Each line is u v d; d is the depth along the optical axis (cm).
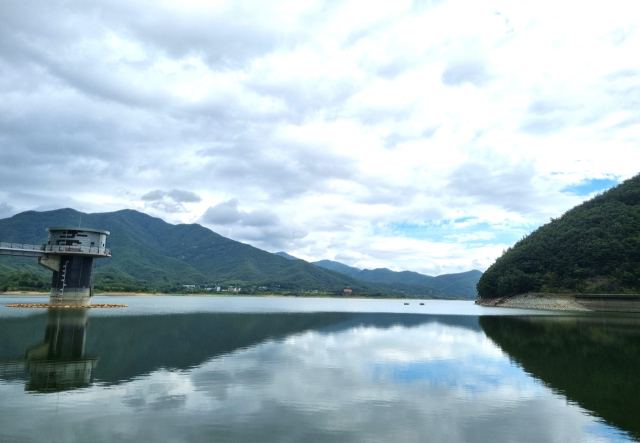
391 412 1680
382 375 2355
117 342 3369
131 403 1712
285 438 1367
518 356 3047
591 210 13312
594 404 1827
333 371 2438
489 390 2050
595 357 3009
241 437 1366
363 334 4394
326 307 11981
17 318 5044
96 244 7750
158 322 5175
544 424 1566
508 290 13350
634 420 1616
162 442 1304
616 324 5825
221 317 6419
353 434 1423
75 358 2650
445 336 4281
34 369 2308
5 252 6731
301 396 1880
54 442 1283
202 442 1312
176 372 2317
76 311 6531
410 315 8106
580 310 10406
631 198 13088
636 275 10394
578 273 11625
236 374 2298
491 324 5819
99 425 1443
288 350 3194
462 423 1566
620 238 11369
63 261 7569
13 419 1486
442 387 2098
